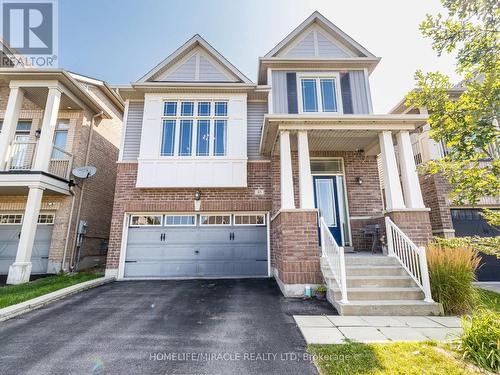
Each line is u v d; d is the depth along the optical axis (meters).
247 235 8.30
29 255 7.39
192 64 9.59
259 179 8.53
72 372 2.79
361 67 9.13
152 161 8.33
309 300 5.35
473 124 3.11
